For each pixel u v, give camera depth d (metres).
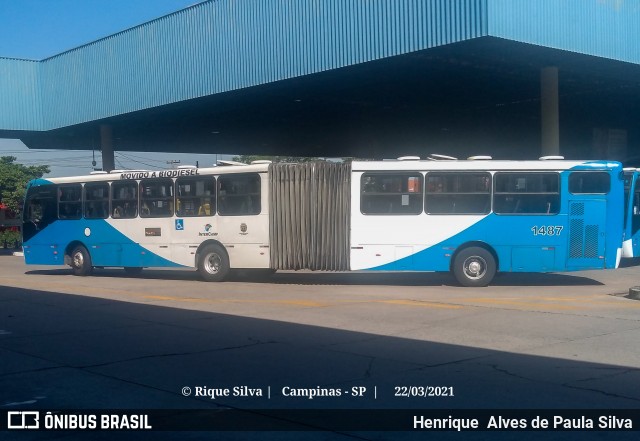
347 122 34.81
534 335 12.00
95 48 29.94
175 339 11.95
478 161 18.72
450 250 18.80
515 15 18.42
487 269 18.73
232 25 24.25
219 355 10.63
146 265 22.03
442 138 40.59
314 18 21.78
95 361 10.31
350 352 10.75
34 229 24.38
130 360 10.35
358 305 15.66
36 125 32.72
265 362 10.12
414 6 19.38
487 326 12.87
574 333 12.17
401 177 19.00
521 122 35.59
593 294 17.45
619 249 18.36
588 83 25.94
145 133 36.12
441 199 18.84
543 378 9.12
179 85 26.39
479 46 19.00
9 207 57.22
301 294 17.88
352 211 19.17
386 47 20.02
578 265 18.38
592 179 18.39
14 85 32.09
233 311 15.02
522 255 18.53
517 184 18.58
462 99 29.30
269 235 20.06
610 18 20.95
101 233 22.97
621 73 23.84
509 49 19.50
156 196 21.91
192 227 21.20
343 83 24.20
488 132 38.72
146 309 15.49
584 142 38.25
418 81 24.58
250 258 20.33
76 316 14.61
